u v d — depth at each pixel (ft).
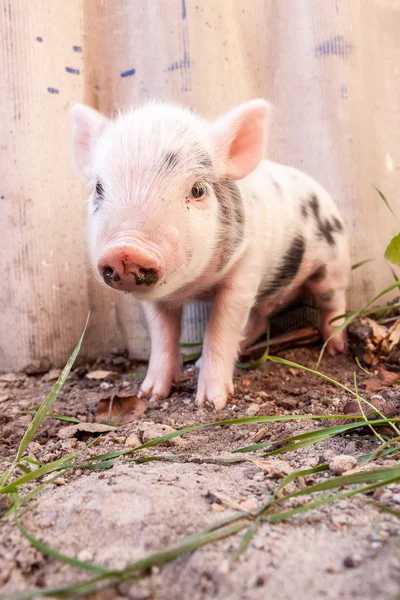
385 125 2.27
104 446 1.45
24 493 1.23
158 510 1.08
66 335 2.16
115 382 2.02
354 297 2.25
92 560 1.01
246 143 1.61
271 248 1.84
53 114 2.08
